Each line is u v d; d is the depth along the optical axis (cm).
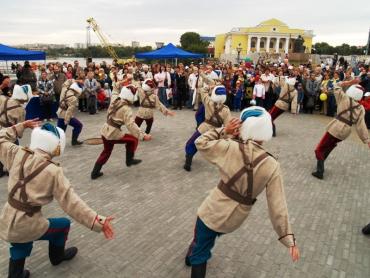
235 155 261
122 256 362
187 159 629
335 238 418
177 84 1327
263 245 395
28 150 277
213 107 588
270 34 7388
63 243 327
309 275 344
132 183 564
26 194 269
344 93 598
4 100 529
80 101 1209
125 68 1372
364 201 535
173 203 496
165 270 342
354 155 799
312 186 590
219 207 270
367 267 361
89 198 500
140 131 546
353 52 7400
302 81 1334
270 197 257
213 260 362
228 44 7788
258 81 1312
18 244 288
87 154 710
